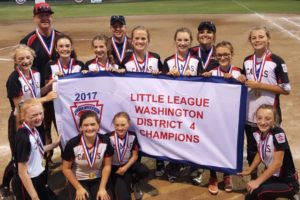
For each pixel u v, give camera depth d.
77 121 5.99
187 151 5.91
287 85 5.58
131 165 5.59
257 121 5.21
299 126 8.13
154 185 6.04
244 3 35.91
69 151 5.16
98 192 5.15
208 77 5.61
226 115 5.65
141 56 6.21
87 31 22.06
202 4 36.38
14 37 20.70
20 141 4.77
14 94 5.50
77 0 42.12
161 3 39.19
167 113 5.86
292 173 5.27
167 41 18.08
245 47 15.90
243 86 5.50
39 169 5.02
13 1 45.00
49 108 6.46
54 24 25.34
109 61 6.46
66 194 5.80
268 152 5.23
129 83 5.87
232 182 6.05
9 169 5.55
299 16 24.78
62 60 6.15
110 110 6.00
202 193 5.80
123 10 33.47
